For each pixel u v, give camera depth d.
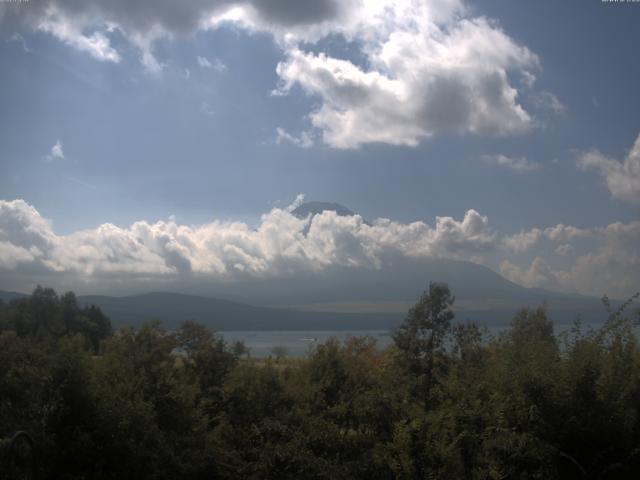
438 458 10.63
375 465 11.44
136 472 11.45
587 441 10.09
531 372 10.57
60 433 11.12
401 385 18.20
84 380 11.76
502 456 10.02
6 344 15.43
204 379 18.11
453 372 14.06
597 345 10.99
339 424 14.58
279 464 12.49
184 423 14.67
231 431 15.02
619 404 10.25
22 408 11.68
